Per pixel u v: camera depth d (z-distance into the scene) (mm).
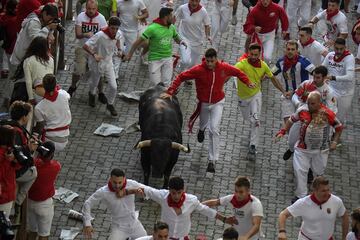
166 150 30203
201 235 29734
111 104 36125
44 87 30141
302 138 30953
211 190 32156
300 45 36312
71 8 42469
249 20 38688
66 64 39656
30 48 30875
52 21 32500
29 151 25938
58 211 30453
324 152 31062
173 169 33062
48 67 31031
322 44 40000
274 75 34312
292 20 44000
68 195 31250
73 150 33812
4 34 34969
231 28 44000
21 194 26250
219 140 33625
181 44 37031
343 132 36438
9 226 23812
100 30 35656
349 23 45844
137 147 30375
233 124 36219
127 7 38750
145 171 31188
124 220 27203
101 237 29391
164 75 36250
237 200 26266
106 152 33938
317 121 30656
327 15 39250
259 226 26156
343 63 34750
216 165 33531
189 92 38250
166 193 26188
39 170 26969
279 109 37562
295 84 34156
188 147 31875
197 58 38938
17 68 31469
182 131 35469
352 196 32531
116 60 37812
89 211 26828
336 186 33000
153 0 40812
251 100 33562
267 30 38781
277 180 33031
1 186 25062
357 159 34688
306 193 31406
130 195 26969
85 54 36219
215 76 32062
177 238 26312
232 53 41750
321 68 32219
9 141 24891
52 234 29359
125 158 33688
